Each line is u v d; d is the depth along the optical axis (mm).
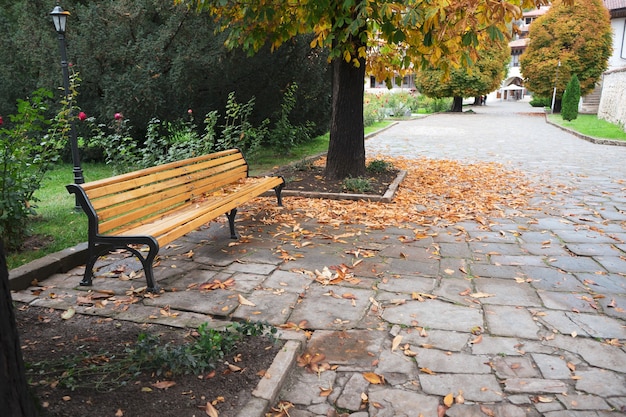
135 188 4363
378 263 4625
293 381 2803
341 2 6078
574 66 30156
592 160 11500
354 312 3617
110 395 2492
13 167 5008
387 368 2906
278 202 6801
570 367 2879
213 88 11328
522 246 5125
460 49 6355
